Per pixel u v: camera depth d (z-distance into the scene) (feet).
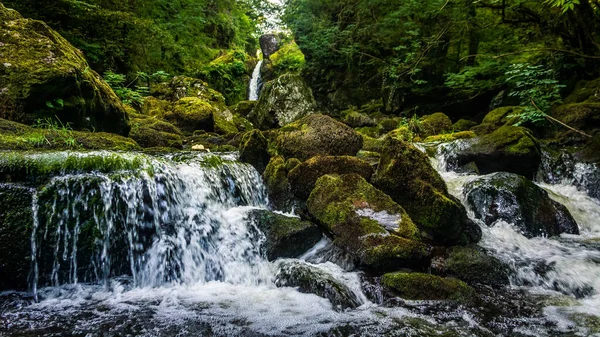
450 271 11.62
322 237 13.74
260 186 16.89
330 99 49.47
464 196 17.11
